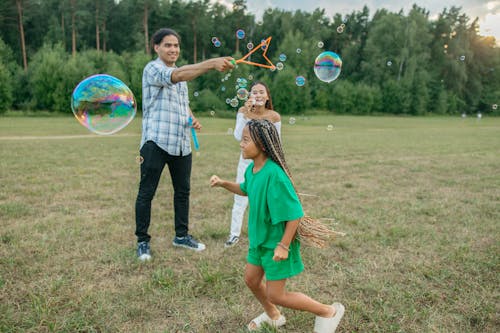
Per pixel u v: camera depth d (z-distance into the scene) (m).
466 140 15.41
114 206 4.67
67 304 2.38
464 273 2.93
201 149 11.05
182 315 2.33
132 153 9.76
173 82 2.71
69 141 12.88
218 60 2.49
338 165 8.23
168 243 3.48
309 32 56.28
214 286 2.64
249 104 3.26
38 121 25.72
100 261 3.04
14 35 46.38
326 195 5.46
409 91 50.03
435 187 6.11
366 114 48.97
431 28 58.28
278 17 56.28
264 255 1.95
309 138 15.76
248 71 42.75
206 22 44.72
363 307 2.43
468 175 7.21
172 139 3.04
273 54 52.72
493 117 50.59
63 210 4.41
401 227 3.94
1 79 34.19
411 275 2.88
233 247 3.41
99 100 3.04
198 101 39.00
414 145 12.98
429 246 3.46
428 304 2.49
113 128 3.08
